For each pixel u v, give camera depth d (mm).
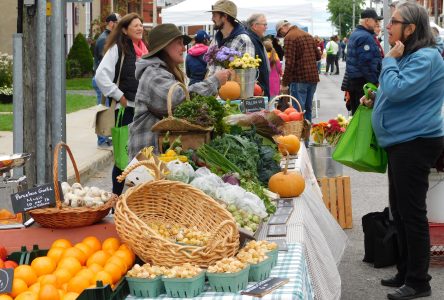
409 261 5980
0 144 13414
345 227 8547
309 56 14117
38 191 4113
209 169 5211
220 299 3230
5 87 21406
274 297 3221
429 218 6961
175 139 5434
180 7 18797
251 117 6395
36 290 3328
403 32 5484
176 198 4039
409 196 5727
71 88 28734
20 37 6613
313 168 8547
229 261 3371
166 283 3281
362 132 6180
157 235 3473
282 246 4000
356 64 13492
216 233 3469
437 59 5461
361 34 13406
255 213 4395
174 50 5824
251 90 8445
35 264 3596
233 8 9000
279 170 5879
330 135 8711
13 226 4273
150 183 3979
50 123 6992
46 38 6863
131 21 8227
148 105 5703
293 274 3551
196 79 14109
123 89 8242
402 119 5590
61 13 6734
